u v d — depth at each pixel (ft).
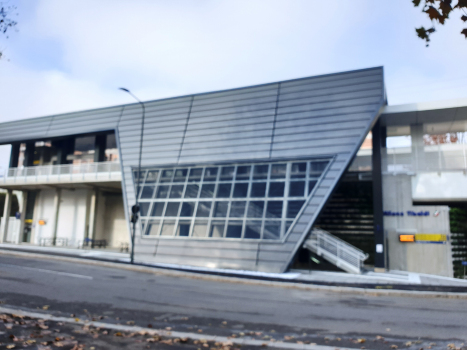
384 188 79.97
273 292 46.01
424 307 37.70
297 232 65.00
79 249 98.78
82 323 27.37
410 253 75.46
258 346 23.27
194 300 38.83
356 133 68.39
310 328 28.58
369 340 25.31
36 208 119.65
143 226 79.15
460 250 76.33
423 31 14.03
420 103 74.13
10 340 21.89
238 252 67.62
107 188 111.65
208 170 79.05
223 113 82.12
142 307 34.60
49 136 105.50
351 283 53.16
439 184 76.59
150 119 90.38
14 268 56.49
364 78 71.87
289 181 70.28
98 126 97.60
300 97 75.92
